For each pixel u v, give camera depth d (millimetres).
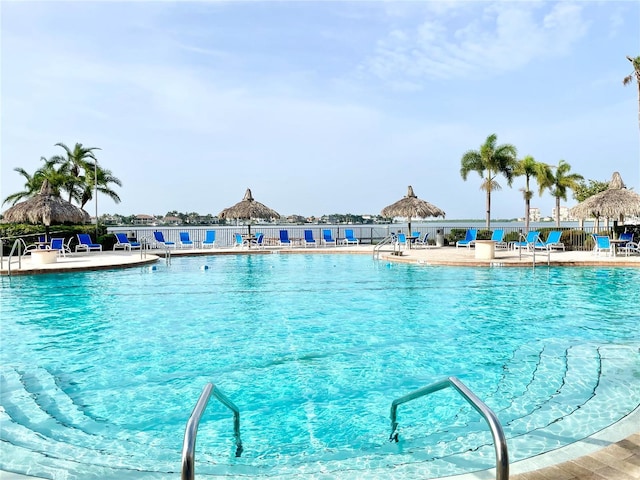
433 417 3672
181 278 12281
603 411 3572
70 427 3564
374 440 3279
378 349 5648
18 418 3736
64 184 32531
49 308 8367
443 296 9367
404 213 21562
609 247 15414
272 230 28594
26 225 20750
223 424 3605
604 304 8422
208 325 6996
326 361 5188
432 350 5590
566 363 4969
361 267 14734
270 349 5668
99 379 4660
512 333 6375
